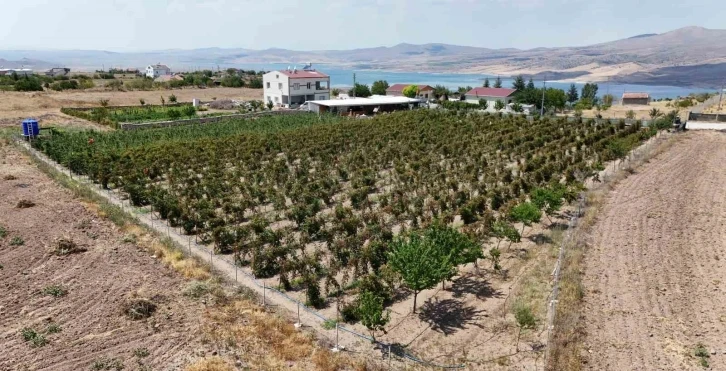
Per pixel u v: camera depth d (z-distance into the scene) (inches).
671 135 2878.9
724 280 1159.6
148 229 1434.5
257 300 1064.2
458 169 2076.8
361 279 1117.7
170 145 2491.4
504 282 1146.0
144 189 1733.5
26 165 2148.1
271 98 4926.2
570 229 1430.9
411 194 1775.3
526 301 1045.8
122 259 1213.7
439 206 1596.9
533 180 1863.9
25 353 832.9
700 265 1241.4
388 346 905.5
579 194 1706.4
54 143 2524.6
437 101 4909.0
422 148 2480.3
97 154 2257.6
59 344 861.2
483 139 2650.1
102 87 6072.8
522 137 2642.7
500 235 1306.6
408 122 3235.7
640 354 881.5
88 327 917.2
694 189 1870.1
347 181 2028.8
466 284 1147.3
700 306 1045.8
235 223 1536.7
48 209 1560.0
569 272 1170.6
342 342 917.2
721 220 1546.5
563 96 4938.5
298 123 3430.1
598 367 845.8
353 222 1384.1
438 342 918.4
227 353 845.8
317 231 1424.7
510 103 5029.5
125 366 803.4
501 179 1893.5
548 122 3142.2
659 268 1221.1
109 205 1611.7
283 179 1921.8
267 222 1465.3
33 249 1254.9
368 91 5753.0
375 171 2070.6
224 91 6397.6
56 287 1053.2
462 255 1120.2
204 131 3068.4
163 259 1220.5
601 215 1594.5
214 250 1338.6
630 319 993.5
